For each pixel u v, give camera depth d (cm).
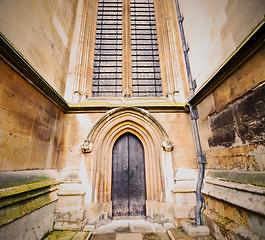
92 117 442
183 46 517
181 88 497
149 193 415
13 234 224
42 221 295
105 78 554
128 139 472
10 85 247
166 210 371
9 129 241
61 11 476
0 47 219
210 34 373
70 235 308
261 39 215
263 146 213
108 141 439
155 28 658
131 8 703
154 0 695
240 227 238
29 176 277
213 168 341
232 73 281
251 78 239
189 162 409
